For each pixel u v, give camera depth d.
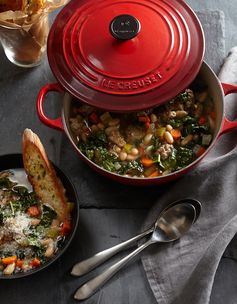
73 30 1.07
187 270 1.09
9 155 1.12
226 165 1.14
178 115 1.14
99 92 1.04
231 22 1.33
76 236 1.12
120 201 1.15
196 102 1.16
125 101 1.04
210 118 1.14
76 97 1.04
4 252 1.07
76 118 1.15
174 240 1.11
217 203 1.13
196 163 1.06
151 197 1.15
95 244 1.11
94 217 1.14
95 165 1.06
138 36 1.04
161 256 1.10
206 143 1.13
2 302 1.07
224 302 1.07
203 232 1.12
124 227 1.13
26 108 1.24
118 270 1.08
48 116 1.23
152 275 1.08
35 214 1.10
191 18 1.08
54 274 1.09
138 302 1.07
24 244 1.07
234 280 1.09
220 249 1.05
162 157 1.12
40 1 1.14
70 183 1.08
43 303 1.07
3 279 1.06
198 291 1.04
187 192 1.14
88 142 1.14
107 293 1.08
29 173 1.10
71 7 1.09
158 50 1.04
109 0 1.08
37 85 1.26
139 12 1.07
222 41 1.29
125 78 1.04
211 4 1.35
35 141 1.05
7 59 1.29
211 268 1.04
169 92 1.04
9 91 1.25
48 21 1.31
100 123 1.15
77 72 1.05
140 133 1.14
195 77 1.08
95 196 1.15
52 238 1.08
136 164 1.12
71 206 1.09
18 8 1.16
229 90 1.11
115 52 1.04
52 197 1.10
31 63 1.27
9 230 1.06
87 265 1.07
